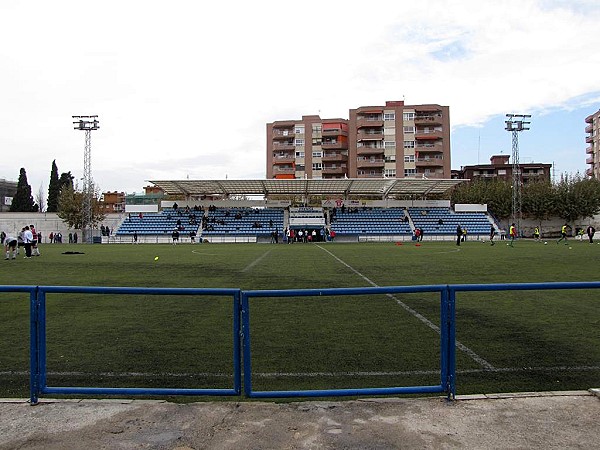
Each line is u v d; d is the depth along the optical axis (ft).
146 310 34.06
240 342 16.40
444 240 182.60
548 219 219.82
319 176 295.07
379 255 96.68
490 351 22.88
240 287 49.14
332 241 183.01
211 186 189.06
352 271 64.23
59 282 54.65
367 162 281.95
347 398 16.60
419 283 51.19
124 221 196.24
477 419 14.40
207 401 16.78
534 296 38.86
